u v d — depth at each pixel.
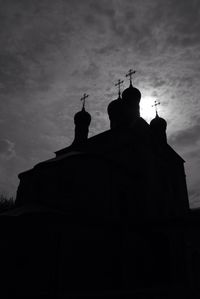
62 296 12.14
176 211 24.28
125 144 22.88
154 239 18.80
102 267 15.05
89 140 26.61
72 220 14.60
